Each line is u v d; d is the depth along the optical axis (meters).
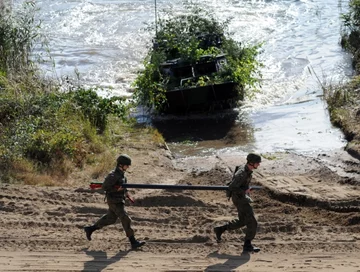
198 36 58.38
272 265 22.52
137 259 23.19
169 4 86.75
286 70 62.09
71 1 88.62
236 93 52.94
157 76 52.38
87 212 29.70
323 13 80.56
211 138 47.53
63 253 23.66
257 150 44.50
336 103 51.56
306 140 45.69
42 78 50.69
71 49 70.56
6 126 41.59
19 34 53.22
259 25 77.00
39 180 35.81
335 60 64.12
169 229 27.81
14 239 25.17
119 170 24.08
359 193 33.22
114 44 72.19
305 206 32.03
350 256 23.78
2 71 48.56
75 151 39.81
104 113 46.94
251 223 23.91
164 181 37.28
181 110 51.84
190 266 22.41
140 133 47.31
